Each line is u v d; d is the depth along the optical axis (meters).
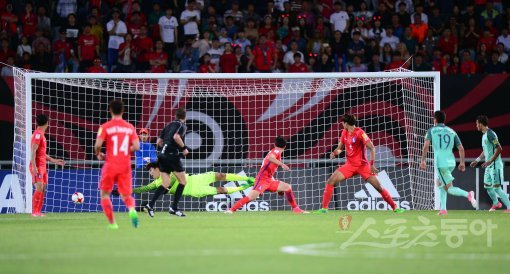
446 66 69.50
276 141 50.59
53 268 23.22
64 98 58.91
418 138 58.34
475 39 73.19
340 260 25.03
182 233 34.81
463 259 25.55
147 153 56.59
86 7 74.50
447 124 60.34
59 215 51.09
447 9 76.88
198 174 55.06
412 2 77.88
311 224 40.12
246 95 59.34
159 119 59.19
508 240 31.95
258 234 34.12
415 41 71.69
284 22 73.31
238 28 73.44
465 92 60.28
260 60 68.75
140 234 34.38
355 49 71.00
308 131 59.38
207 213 51.94
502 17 75.56
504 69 70.19
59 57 69.31
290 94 59.38
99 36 71.69
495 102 60.28
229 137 59.25
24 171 55.06
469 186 56.47
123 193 36.66
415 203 57.16
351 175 50.12
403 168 57.84
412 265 23.97
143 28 70.06
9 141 58.78
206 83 58.84
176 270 22.55
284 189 51.19
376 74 55.31
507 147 60.22
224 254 26.56
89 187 57.00
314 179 57.41
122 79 59.34
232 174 55.47
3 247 29.14
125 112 59.19
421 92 58.59
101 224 41.22
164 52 69.44
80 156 59.12
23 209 55.12
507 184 56.50
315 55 69.88
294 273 21.95
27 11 71.69
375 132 59.34
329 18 75.50
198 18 73.94
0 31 70.62
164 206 56.34
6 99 58.75
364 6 75.62
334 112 59.50
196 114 59.19
